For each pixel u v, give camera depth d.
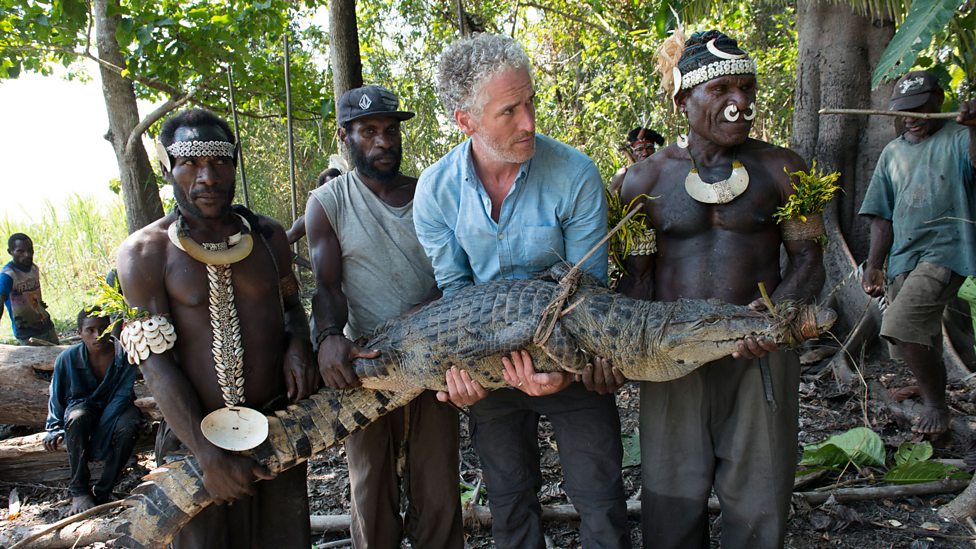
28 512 4.23
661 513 2.99
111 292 2.57
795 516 3.57
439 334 2.71
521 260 2.83
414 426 3.10
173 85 7.49
